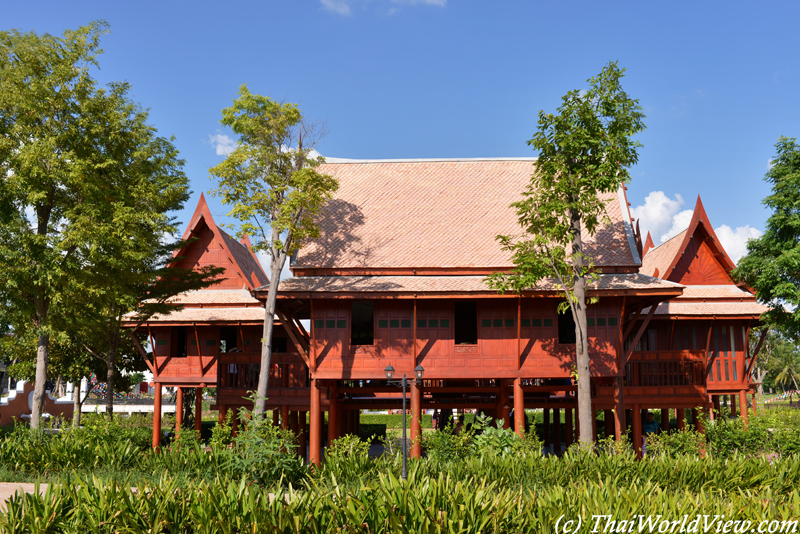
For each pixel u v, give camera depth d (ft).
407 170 99.25
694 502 32.30
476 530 29.17
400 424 166.91
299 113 81.61
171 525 29.53
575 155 70.18
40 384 70.13
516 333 79.36
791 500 33.32
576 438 91.30
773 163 99.35
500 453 56.08
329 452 58.39
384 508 29.43
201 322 96.02
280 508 29.89
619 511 30.73
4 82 69.21
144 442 69.77
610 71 69.00
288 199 77.87
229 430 60.23
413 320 79.15
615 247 84.94
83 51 72.74
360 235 89.30
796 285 93.71
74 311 77.05
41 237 67.92
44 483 49.52
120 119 73.56
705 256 104.88
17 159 67.92
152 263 90.38
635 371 87.86
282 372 90.43
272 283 78.02
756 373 305.32
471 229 89.92
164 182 81.82
